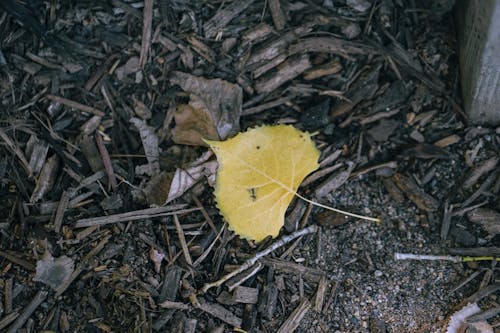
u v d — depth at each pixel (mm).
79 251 539
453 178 569
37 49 570
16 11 569
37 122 565
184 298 534
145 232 545
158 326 523
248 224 523
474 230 557
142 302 529
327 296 542
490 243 553
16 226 548
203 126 564
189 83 573
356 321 537
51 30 571
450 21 591
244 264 539
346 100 580
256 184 517
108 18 571
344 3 583
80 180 556
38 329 525
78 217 548
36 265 534
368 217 555
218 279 541
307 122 577
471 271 549
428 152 572
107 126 571
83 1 571
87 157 563
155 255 539
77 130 569
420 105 581
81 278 535
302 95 583
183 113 569
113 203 550
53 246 538
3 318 524
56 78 569
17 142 560
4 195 555
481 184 565
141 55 572
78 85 571
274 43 577
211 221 553
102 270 535
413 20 588
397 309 540
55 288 532
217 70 576
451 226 559
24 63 567
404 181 569
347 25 578
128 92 575
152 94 575
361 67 582
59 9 571
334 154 572
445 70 585
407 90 581
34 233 542
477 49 539
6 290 531
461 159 572
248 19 579
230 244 551
